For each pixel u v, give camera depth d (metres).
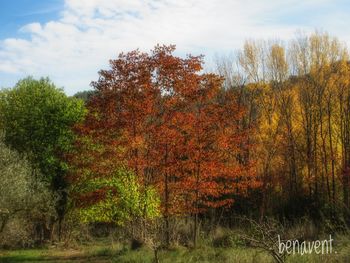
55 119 27.30
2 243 23.00
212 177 21.39
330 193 34.31
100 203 23.97
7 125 27.95
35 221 27.12
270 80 39.56
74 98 29.36
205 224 25.05
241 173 21.17
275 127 37.00
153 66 20.17
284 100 39.16
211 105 20.95
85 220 26.81
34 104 28.11
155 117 20.30
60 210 27.33
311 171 36.03
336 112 37.88
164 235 20.41
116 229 29.39
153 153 19.98
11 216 22.22
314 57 38.22
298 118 39.41
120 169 20.55
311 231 19.05
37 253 23.06
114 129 19.92
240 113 21.09
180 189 20.64
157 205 20.27
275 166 36.12
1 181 18.59
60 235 27.52
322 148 37.84
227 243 19.20
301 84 38.50
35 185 23.38
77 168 23.41
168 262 15.90
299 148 38.44
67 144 26.73
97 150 22.30
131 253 18.38
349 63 37.28
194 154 20.17
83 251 23.09
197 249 18.38
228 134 20.84
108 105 20.06
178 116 19.97
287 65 39.41
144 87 19.81
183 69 20.31
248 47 39.44
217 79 20.62
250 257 13.09
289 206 32.62
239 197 31.58
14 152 21.22
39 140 27.33
